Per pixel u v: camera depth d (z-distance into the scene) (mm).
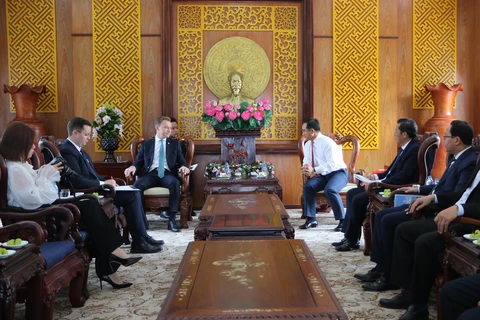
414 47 8016
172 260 5008
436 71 8070
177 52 7887
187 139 7164
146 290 4109
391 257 4012
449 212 3027
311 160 6684
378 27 7828
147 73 7797
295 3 7891
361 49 7832
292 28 7926
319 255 5137
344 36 7816
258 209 4598
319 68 7852
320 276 2582
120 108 7793
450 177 3836
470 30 8055
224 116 6852
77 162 4863
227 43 7891
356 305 3699
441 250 3221
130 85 7777
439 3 8016
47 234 3543
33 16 7852
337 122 7871
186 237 6043
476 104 8070
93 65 7723
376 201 4863
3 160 3428
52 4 7844
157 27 7766
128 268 4738
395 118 7918
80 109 7773
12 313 2570
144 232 5367
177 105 7941
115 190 4887
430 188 4355
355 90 7859
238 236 3797
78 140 4949
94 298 3920
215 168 6742
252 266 2764
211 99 7957
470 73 8086
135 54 7742
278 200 5109
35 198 3443
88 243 3975
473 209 3035
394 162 5191
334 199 6258
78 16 7711
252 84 7957
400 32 8023
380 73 7906
